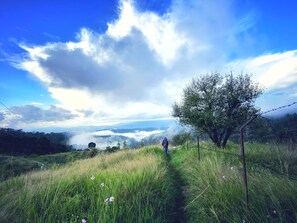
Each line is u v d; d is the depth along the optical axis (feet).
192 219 17.42
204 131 50.65
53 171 37.04
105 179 24.62
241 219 14.03
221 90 48.57
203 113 48.06
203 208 16.90
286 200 14.49
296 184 15.35
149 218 16.19
